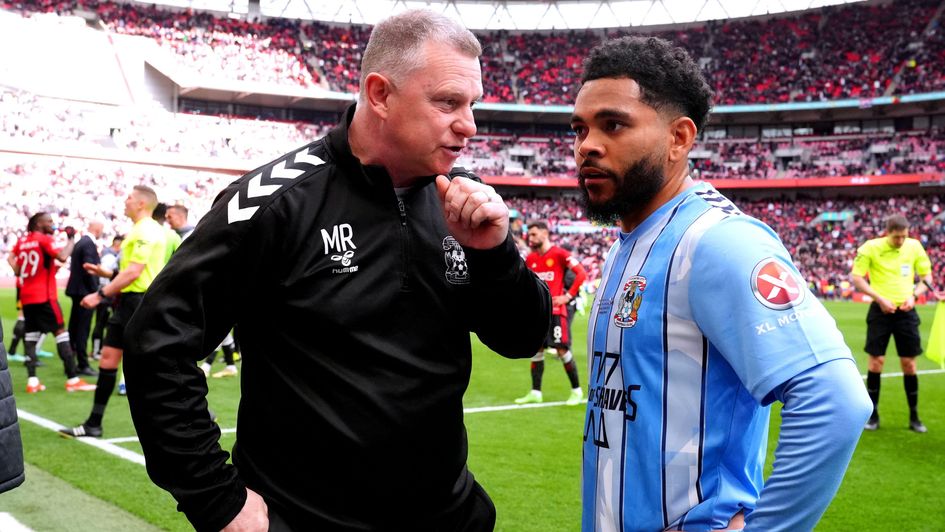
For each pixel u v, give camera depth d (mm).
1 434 1902
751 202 40781
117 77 35688
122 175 32500
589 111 1659
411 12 1790
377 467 1768
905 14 39312
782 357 1389
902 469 5301
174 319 1640
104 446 5473
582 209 1766
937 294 6621
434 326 1863
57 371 9359
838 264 34406
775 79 39938
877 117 40188
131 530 3744
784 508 1358
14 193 28594
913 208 37250
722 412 1536
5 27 33531
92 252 9070
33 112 32031
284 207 1748
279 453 1793
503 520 4105
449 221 1759
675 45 1698
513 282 1859
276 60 38625
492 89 41094
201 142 35219
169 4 38781
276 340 1791
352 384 1746
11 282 25250
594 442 1725
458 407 1940
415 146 1753
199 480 1623
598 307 1791
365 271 1790
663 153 1650
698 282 1512
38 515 3938
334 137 1853
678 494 1539
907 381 6719
